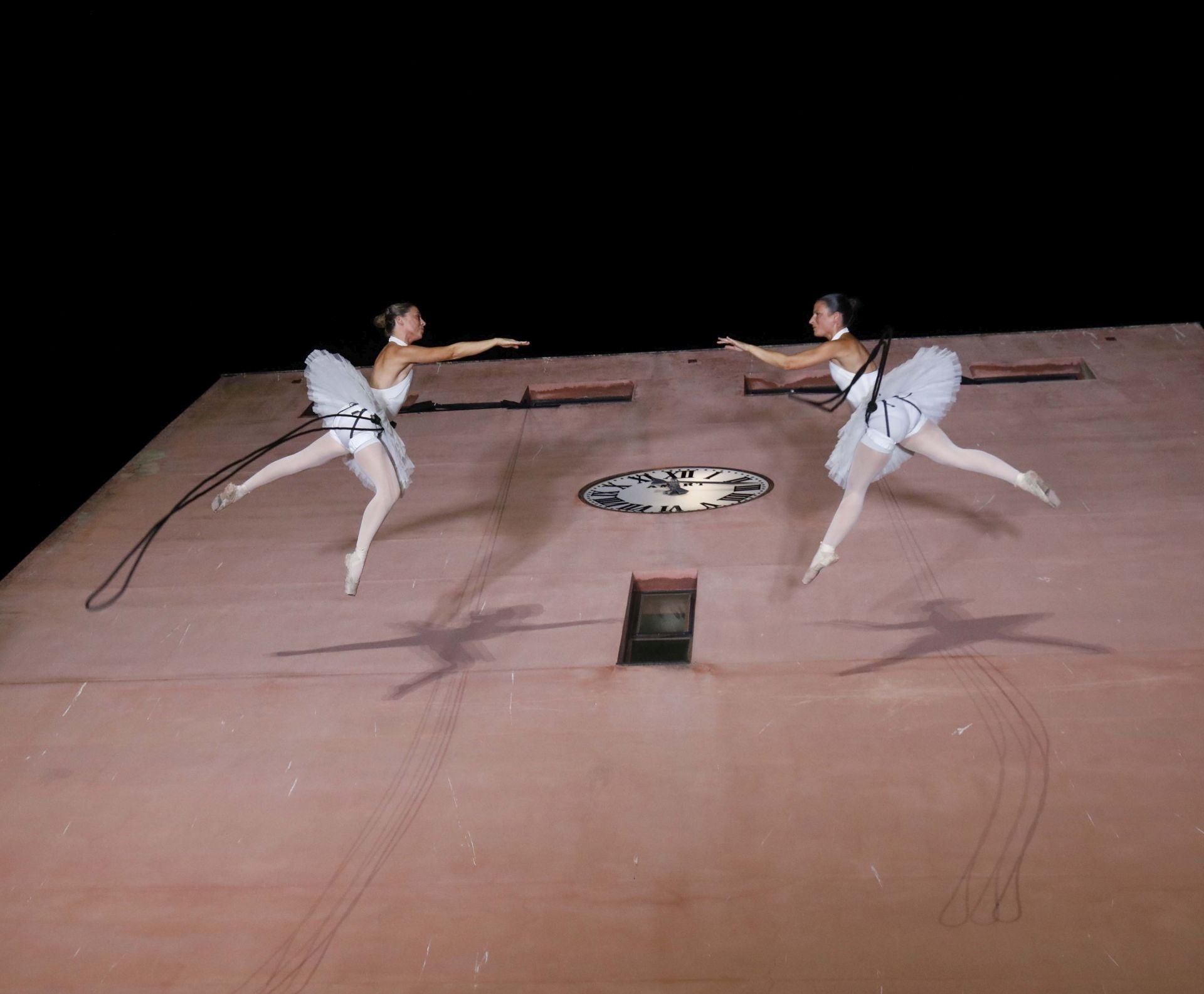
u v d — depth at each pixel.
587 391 11.96
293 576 8.91
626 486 9.77
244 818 6.64
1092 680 6.92
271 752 7.12
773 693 7.12
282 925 5.92
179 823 6.66
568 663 7.61
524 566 8.73
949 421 10.38
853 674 7.21
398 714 7.30
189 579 9.04
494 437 10.88
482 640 7.93
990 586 7.91
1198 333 11.76
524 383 12.10
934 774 6.36
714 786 6.45
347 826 6.49
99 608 8.78
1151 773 6.20
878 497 9.17
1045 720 6.65
